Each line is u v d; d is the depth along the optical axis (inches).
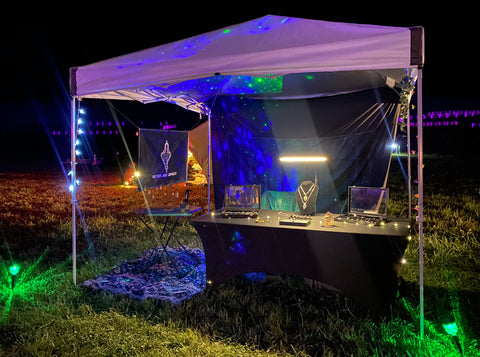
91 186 536.7
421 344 115.4
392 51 111.1
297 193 169.5
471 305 144.6
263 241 146.6
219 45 134.7
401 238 126.7
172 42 149.3
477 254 203.6
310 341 121.6
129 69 144.7
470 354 111.3
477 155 916.0
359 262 133.9
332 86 190.5
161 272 182.4
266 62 124.2
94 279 175.2
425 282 169.6
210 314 139.3
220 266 155.5
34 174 716.0
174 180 214.5
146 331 128.3
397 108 180.7
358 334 123.3
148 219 300.2
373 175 185.8
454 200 374.9
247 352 115.3
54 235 255.6
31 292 159.6
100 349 117.6
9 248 228.8
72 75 154.1
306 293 157.6
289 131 205.3
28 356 114.3
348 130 192.2
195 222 155.9
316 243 138.4
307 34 123.5
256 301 151.5
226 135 220.1
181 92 203.6
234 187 173.3
